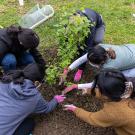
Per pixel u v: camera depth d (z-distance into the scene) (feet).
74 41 5.82
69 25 5.75
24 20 7.39
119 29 7.41
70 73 6.34
